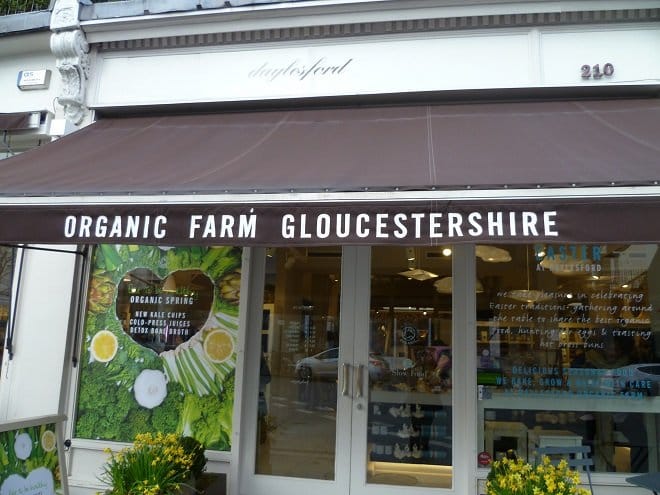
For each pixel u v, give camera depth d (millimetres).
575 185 3193
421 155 4020
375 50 5340
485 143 4219
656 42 4977
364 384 5301
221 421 5391
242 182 3674
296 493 5246
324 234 3307
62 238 3637
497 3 5062
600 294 5047
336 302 5504
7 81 6195
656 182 3170
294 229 3346
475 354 5105
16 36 5984
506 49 5141
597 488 4758
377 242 3248
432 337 5309
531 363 5059
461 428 5090
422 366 5289
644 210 3104
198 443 4879
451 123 4766
